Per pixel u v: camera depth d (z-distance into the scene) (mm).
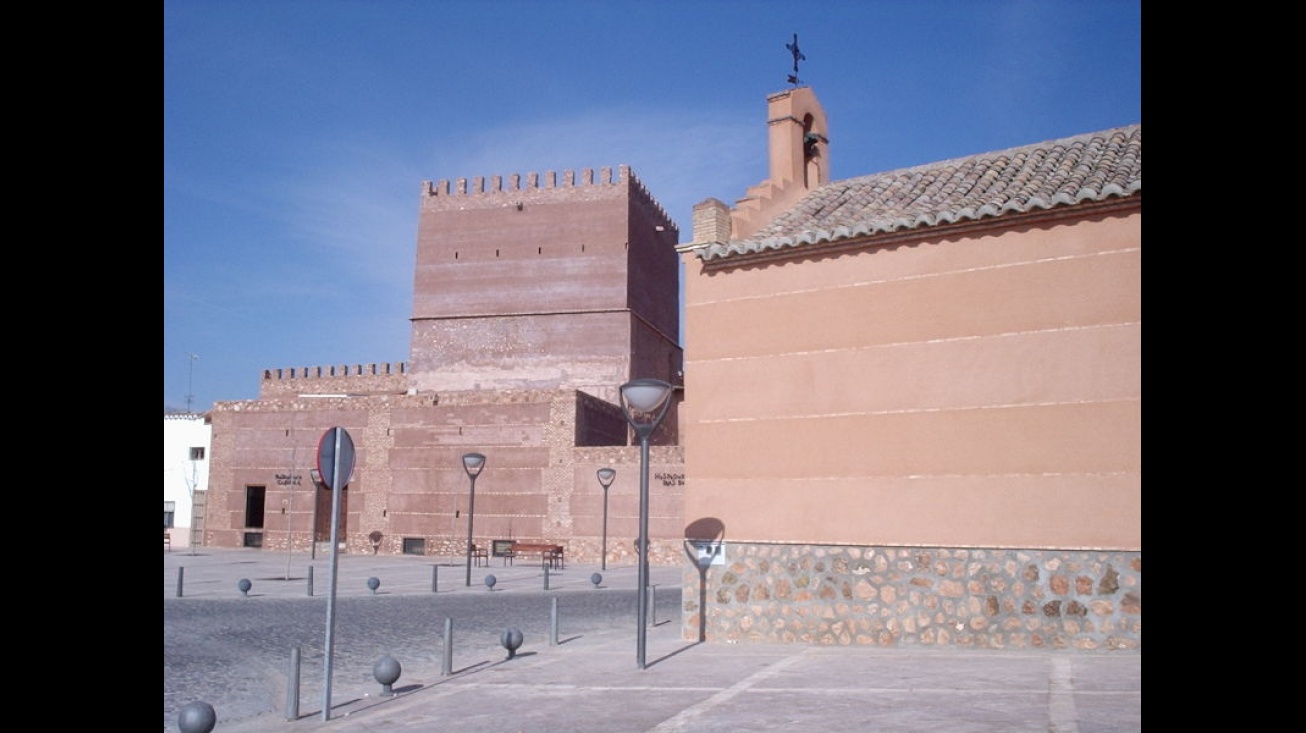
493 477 45125
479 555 40469
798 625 13602
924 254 13289
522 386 54156
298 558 43438
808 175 19031
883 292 13531
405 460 46906
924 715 8570
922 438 13047
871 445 13375
